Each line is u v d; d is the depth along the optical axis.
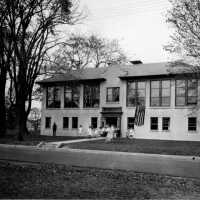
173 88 37.62
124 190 10.12
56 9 33.22
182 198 9.26
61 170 14.06
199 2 26.50
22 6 31.48
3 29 32.53
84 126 43.53
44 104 47.25
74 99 45.03
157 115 38.44
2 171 13.16
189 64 28.72
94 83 43.34
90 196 9.05
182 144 29.78
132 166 16.36
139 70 41.12
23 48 32.72
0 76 37.75
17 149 25.20
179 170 15.04
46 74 37.38
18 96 33.59
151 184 11.38
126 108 40.47
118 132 40.19
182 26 27.19
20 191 9.31
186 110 36.66
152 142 32.16
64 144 29.08
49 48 35.88
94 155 21.28
